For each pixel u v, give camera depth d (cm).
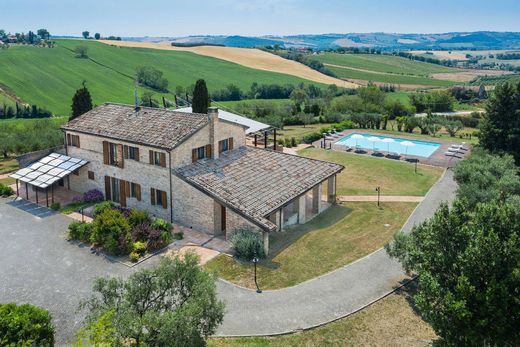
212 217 3278
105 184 3959
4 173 4903
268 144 6462
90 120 4153
